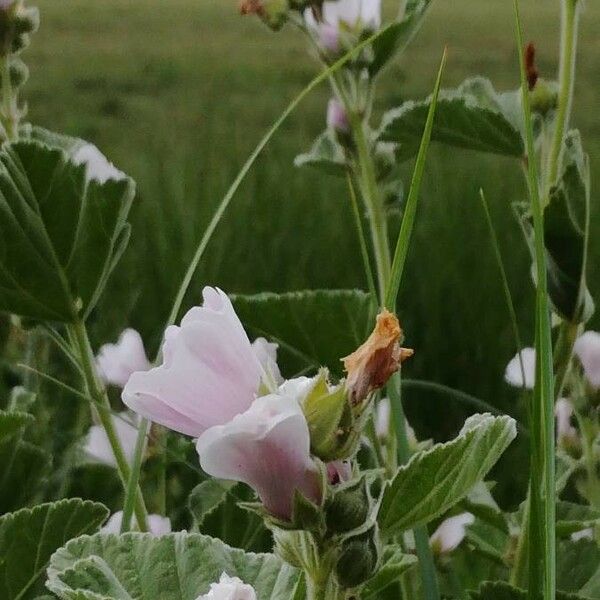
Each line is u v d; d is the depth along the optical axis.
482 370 1.15
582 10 0.54
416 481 0.35
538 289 0.41
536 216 0.41
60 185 0.48
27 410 0.70
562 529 0.52
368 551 0.33
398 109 0.60
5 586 0.46
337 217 1.42
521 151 0.60
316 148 0.70
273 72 2.86
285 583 0.38
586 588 0.53
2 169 0.48
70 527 0.46
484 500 0.59
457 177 1.54
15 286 0.49
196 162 1.66
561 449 0.64
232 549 0.39
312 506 0.33
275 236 1.38
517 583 0.51
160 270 1.27
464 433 0.35
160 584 0.39
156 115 2.32
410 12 0.58
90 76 2.75
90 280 0.50
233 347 0.33
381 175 0.62
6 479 0.55
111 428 0.50
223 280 1.32
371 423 0.55
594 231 1.40
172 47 3.22
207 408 0.33
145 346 1.15
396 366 0.33
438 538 0.61
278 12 0.58
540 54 2.93
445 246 1.31
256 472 0.33
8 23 0.61
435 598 0.44
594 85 2.50
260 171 1.54
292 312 0.59
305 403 0.33
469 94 0.62
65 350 0.51
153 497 0.66
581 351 0.58
